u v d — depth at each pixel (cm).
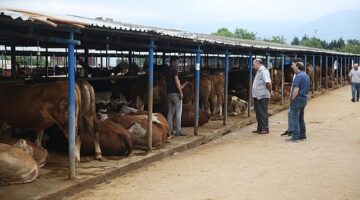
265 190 750
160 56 2412
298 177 835
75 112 812
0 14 581
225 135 1363
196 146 1172
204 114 1412
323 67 3525
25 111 820
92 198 704
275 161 976
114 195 721
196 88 1243
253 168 909
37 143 891
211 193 733
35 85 836
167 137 1138
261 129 1392
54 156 927
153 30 935
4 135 847
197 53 1247
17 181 711
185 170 893
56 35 802
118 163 881
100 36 968
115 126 973
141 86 1289
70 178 753
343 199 701
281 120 1716
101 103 1226
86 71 1581
